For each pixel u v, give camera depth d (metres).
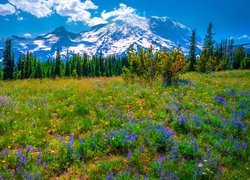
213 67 54.91
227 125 12.15
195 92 18.39
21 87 19.14
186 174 8.04
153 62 22.92
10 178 7.44
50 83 21.95
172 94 17.31
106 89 17.89
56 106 13.70
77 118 12.12
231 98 17.69
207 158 9.11
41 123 11.30
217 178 8.04
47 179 7.72
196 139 10.62
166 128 11.34
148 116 12.91
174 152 9.37
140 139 10.06
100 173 8.10
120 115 12.54
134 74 23.22
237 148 9.95
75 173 8.11
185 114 13.28
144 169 8.39
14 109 12.90
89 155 8.98
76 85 19.70
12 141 9.59
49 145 9.45
